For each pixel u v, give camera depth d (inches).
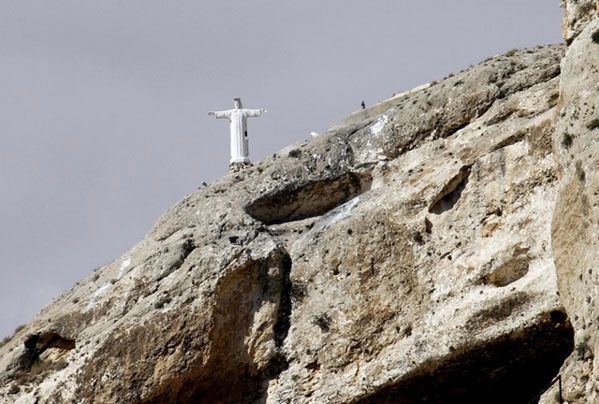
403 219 4894.2
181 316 5036.9
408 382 4726.9
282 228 5324.8
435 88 5265.8
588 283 4023.1
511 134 4758.9
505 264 4591.5
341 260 4977.9
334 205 5388.8
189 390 5036.9
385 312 4817.9
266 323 5007.4
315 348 4911.4
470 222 4739.2
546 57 5128.0
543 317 4431.6
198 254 5201.8
